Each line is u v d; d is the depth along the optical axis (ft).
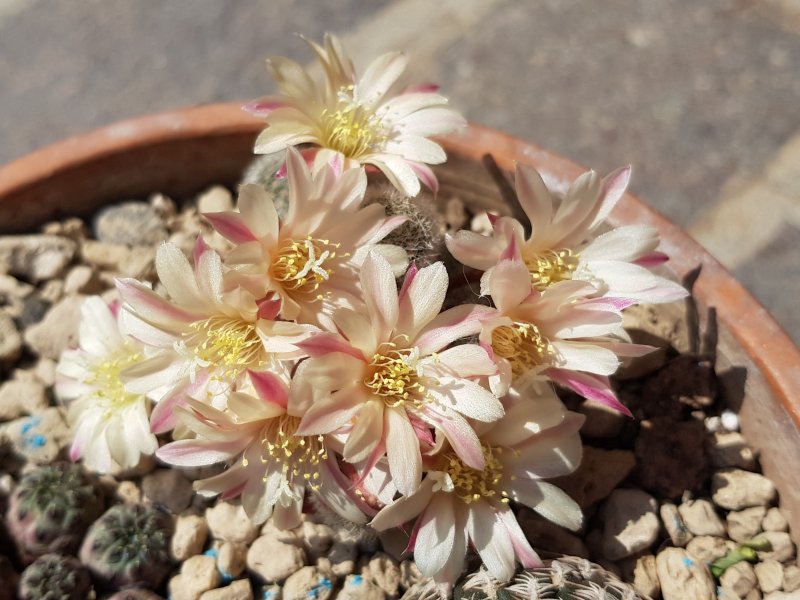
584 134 1.08
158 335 0.51
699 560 0.63
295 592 0.61
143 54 1.17
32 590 0.59
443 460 0.53
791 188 1.03
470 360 0.49
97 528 0.62
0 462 0.68
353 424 0.50
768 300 0.95
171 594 0.62
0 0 1.24
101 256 0.78
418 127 0.59
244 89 1.13
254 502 0.51
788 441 0.62
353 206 0.51
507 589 0.52
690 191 1.03
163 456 0.49
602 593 0.51
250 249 0.49
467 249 0.52
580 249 0.57
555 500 0.54
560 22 1.19
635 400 0.69
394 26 1.19
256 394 0.50
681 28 1.18
